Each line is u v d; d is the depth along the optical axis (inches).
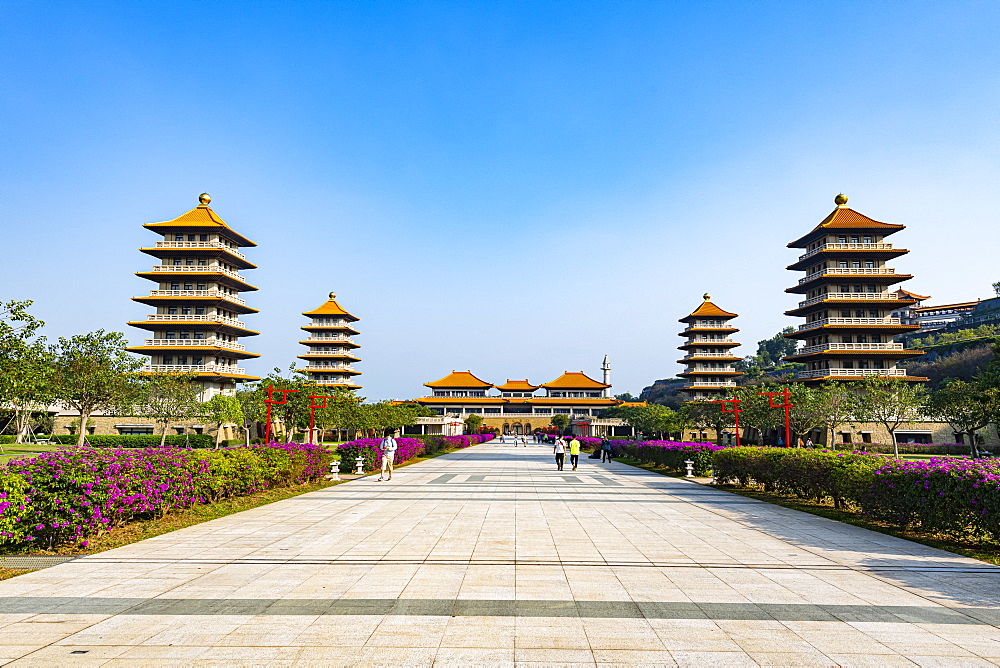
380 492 774.5
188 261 2491.4
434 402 4660.4
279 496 708.0
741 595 299.3
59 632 240.5
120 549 399.5
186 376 2036.2
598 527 505.4
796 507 651.5
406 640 233.8
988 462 459.8
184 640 232.5
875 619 263.1
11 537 370.9
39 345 764.6
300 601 284.2
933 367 3668.8
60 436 2299.5
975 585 321.1
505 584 317.1
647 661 214.8
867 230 2588.6
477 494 756.6
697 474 1101.7
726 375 3403.1
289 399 1547.7
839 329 2566.4
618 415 3786.9
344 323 3924.7
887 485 509.4
